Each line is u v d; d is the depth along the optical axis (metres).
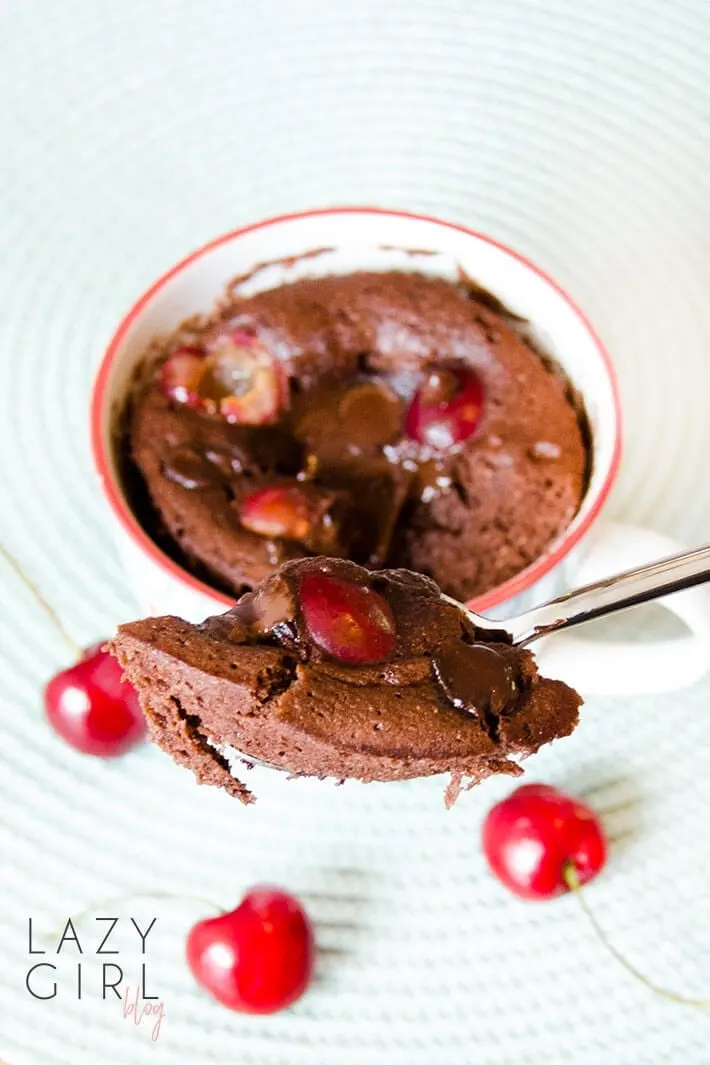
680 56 0.43
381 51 0.43
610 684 0.33
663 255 0.41
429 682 0.28
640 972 0.35
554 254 0.41
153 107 0.42
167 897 0.35
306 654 0.28
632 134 0.42
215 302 0.35
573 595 0.31
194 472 0.34
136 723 0.36
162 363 0.35
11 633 0.37
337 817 0.36
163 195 0.41
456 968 0.35
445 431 0.35
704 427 0.39
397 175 0.41
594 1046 0.34
